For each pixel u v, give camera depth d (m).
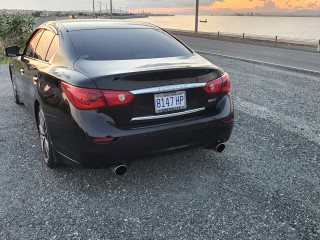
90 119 2.85
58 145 3.24
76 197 3.15
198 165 3.81
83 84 2.85
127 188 3.31
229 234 2.61
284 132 4.92
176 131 3.09
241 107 6.33
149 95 2.96
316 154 4.14
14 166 3.80
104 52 3.40
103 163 2.95
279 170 3.70
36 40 4.60
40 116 3.74
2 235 2.61
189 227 2.70
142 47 3.63
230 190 3.27
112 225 2.74
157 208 2.97
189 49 3.99
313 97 7.18
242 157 4.04
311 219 2.79
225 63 13.02
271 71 10.99
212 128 3.31
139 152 3.00
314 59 15.92
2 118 5.57
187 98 3.17
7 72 10.51
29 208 2.97
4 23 15.41
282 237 2.57
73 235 2.61
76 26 3.90
